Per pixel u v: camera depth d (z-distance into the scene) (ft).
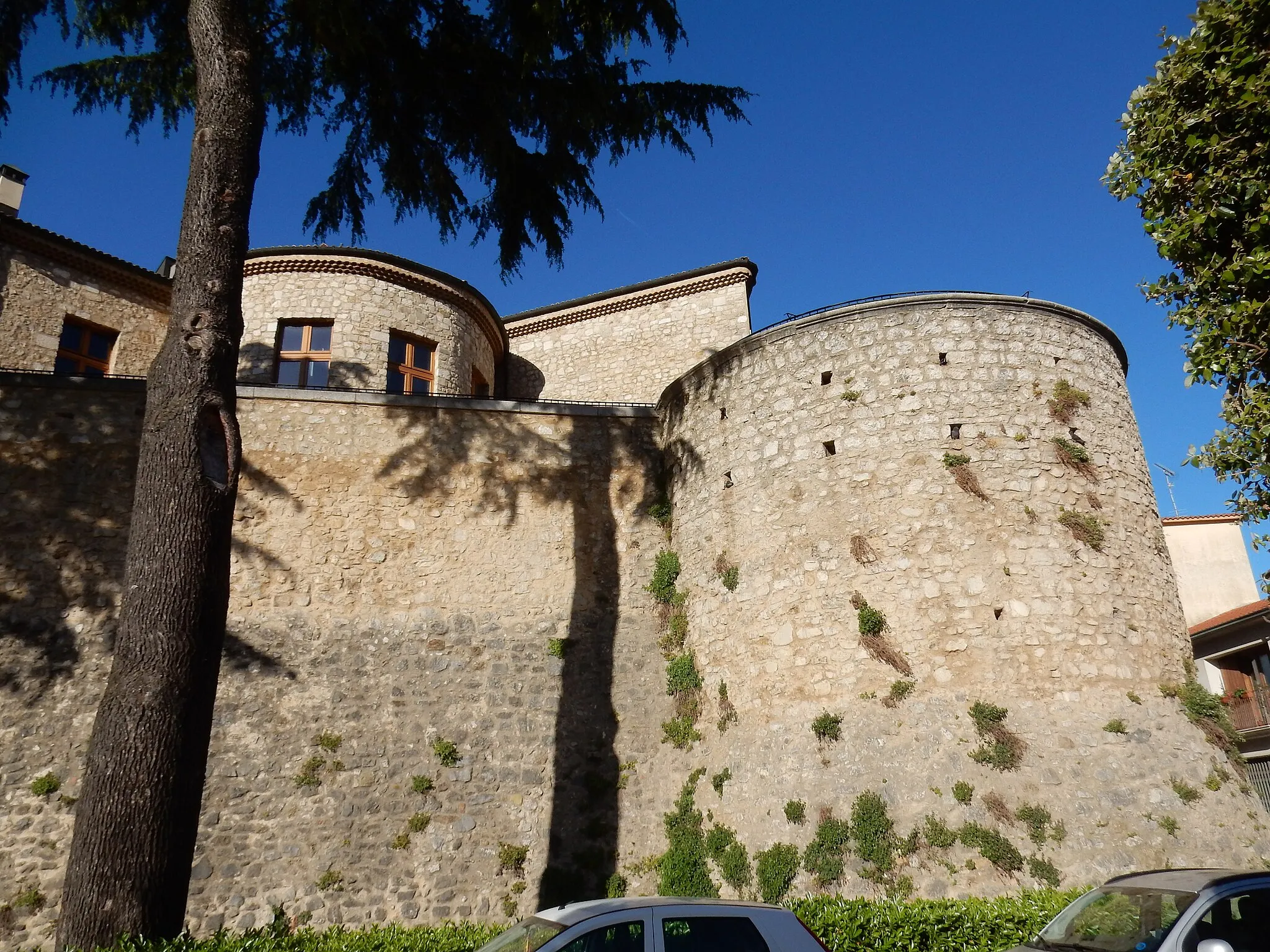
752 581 46.91
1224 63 29.76
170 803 24.09
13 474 48.08
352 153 45.27
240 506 50.65
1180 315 31.42
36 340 61.26
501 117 42.86
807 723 41.68
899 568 42.98
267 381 63.10
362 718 46.21
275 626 48.06
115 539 47.85
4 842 39.73
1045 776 37.09
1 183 69.51
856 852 36.81
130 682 24.77
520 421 56.65
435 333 68.39
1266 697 60.39
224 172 30.76
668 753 47.44
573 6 40.14
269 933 24.90
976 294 48.75
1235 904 20.90
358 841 42.65
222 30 32.45
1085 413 47.01
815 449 47.55
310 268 66.13
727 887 40.04
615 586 52.90
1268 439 28.81
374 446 54.03
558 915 21.56
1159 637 43.21
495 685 48.67
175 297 29.45
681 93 43.45
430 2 42.14
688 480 53.36
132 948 21.44
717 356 54.24
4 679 43.39
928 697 40.01
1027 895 30.96
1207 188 29.96
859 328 49.16
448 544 52.47
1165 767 38.01
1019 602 41.47
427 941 25.73
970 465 44.55
